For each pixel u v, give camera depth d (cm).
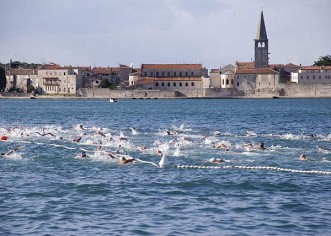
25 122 17388
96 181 6788
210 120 18225
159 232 4806
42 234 4781
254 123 16750
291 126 15538
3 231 4866
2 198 5953
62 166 7819
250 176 7131
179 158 8412
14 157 8600
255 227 4934
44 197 6000
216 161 8069
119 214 5328
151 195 6094
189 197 6006
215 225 4988
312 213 5362
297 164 7988
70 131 12925
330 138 11231
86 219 5178
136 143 10231
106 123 16800
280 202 5778
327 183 6706
